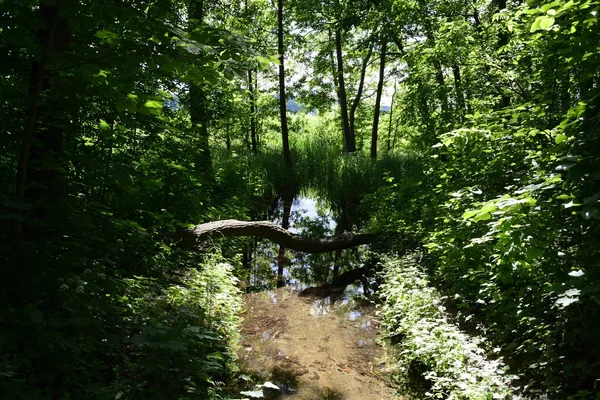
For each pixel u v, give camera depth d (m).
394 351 4.86
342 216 12.25
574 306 3.35
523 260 3.14
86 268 3.72
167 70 3.12
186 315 4.09
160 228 6.36
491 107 7.46
